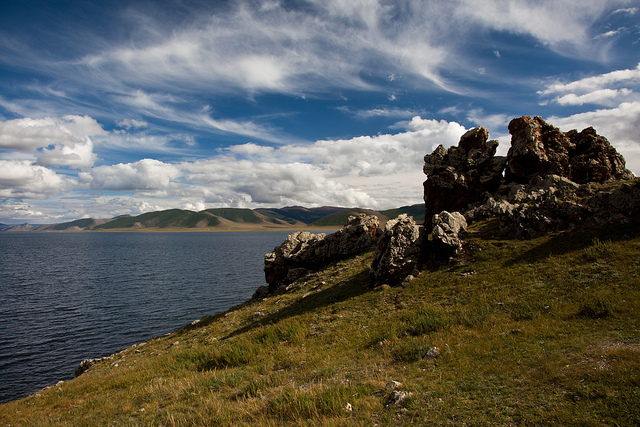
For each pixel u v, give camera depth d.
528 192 32.91
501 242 26.61
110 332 49.16
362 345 16.16
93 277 97.31
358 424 8.34
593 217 25.12
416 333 16.28
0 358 40.47
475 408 8.27
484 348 12.32
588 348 10.65
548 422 7.19
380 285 26.92
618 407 7.14
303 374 13.49
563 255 21.81
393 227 30.94
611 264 18.86
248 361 17.64
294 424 9.08
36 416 14.88
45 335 48.03
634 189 24.30
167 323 53.12
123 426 11.44
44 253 183.38
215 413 10.87
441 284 23.55
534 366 10.05
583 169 35.56
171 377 17.08
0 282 89.38
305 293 32.66
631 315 12.96
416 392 9.59
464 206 39.47
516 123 38.44
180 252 186.12
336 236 44.22
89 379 21.89
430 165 41.72
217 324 31.81
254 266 122.25
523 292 18.88
